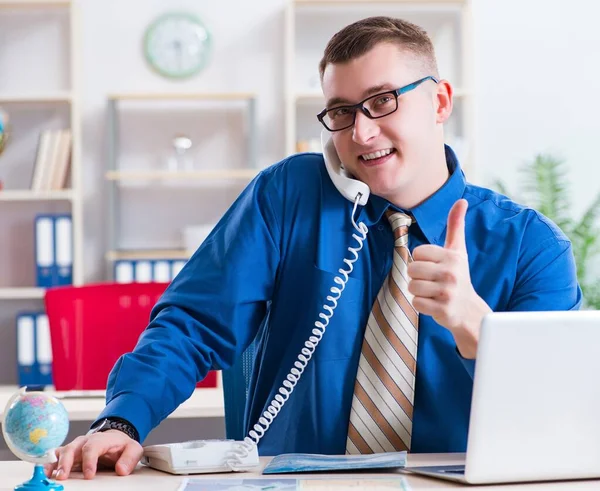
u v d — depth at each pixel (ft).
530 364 3.68
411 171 5.30
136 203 16.44
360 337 5.30
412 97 5.27
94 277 16.39
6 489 3.88
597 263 16.07
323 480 3.93
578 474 3.85
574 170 16.72
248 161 16.30
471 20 16.10
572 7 16.74
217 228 5.76
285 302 5.59
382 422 5.02
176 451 4.21
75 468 4.36
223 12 16.48
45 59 16.39
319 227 5.54
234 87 16.48
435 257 4.24
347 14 16.43
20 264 16.39
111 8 16.37
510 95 16.71
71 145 15.74
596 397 3.76
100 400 7.48
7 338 16.19
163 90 16.46
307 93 15.72
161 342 5.14
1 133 15.02
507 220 5.48
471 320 4.28
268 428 5.39
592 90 16.72
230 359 5.49
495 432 3.72
